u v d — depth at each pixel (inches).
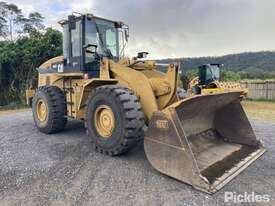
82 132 253.3
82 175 147.3
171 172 137.1
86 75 216.5
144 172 149.9
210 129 195.2
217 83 386.9
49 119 241.6
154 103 172.6
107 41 234.4
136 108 165.0
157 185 133.3
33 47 659.4
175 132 135.1
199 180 126.4
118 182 137.5
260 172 148.9
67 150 193.9
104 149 179.2
